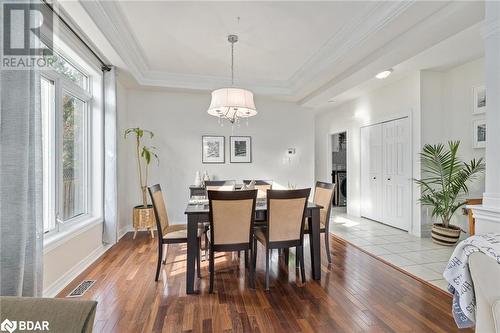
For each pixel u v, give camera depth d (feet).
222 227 7.68
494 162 6.04
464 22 7.50
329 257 9.89
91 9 7.36
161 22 9.09
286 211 8.05
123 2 7.95
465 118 12.60
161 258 8.43
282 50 11.37
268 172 17.29
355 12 8.48
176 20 8.97
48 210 7.81
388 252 11.02
